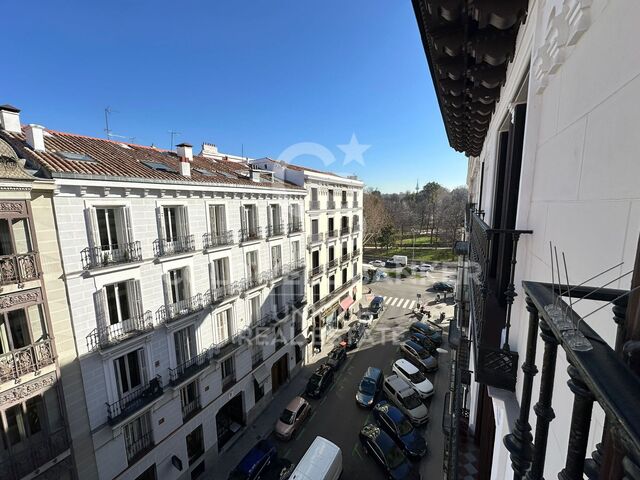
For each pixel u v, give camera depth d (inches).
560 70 88.4
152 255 371.2
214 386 463.5
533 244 108.3
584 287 50.2
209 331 452.8
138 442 362.9
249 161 776.9
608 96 60.5
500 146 201.5
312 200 754.2
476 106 205.5
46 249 282.0
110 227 339.9
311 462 397.7
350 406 579.8
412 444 463.5
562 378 78.1
